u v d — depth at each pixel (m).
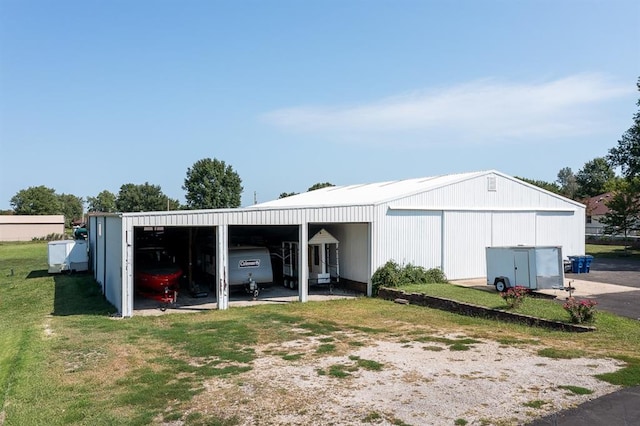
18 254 46.94
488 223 23.64
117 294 18.25
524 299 15.85
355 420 7.17
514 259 17.94
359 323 14.87
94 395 8.74
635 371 9.01
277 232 24.72
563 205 26.05
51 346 12.54
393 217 21.23
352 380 9.05
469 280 22.53
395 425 6.93
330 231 23.94
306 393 8.41
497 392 8.12
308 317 16.05
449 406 7.57
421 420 7.07
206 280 24.25
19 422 7.56
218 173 83.94
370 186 31.31
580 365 9.53
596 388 8.16
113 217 19.08
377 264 20.81
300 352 11.37
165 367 10.38
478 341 11.92
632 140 41.44
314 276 21.73
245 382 9.14
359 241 21.83
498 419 7.01
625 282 21.14
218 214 17.88
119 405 8.17
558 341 11.73
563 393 7.96
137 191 97.94
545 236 25.38
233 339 12.91
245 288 20.92
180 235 26.69
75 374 10.08
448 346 11.49
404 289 19.34
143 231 26.16
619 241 46.09
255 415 7.52
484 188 23.64
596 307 15.36
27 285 26.52
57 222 72.88
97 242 26.89
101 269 24.39
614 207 39.72
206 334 13.62
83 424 7.39
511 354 10.56
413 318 15.45
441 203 22.44
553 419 6.94
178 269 21.42
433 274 21.58
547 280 17.36
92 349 12.16
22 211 96.12
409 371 9.51
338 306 18.23
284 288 23.17
